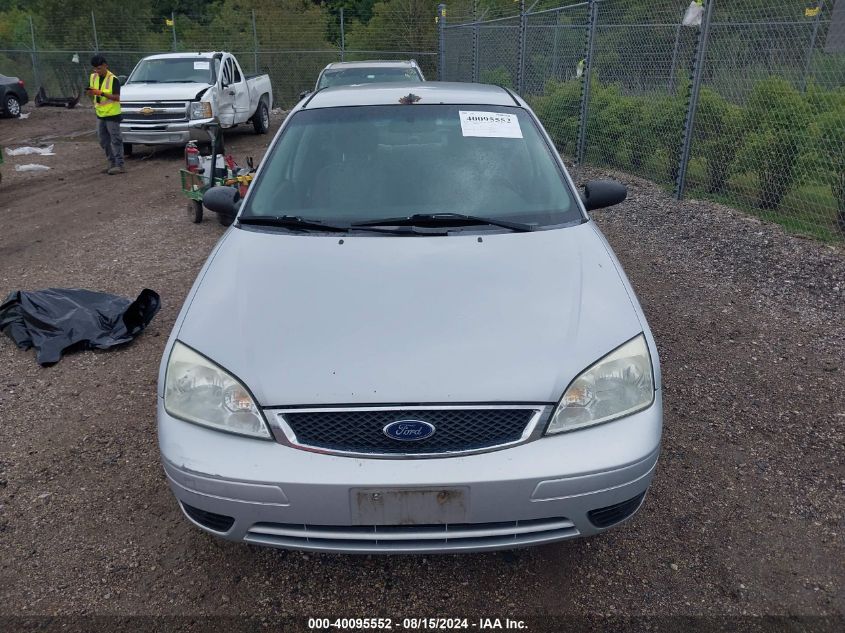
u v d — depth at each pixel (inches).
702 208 292.0
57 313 179.3
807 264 222.8
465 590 97.3
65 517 112.1
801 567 99.7
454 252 108.6
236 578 99.6
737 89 304.7
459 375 85.3
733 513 111.1
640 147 366.9
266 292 99.6
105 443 133.1
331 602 95.3
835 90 270.1
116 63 920.9
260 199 127.2
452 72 725.3
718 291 205.8
